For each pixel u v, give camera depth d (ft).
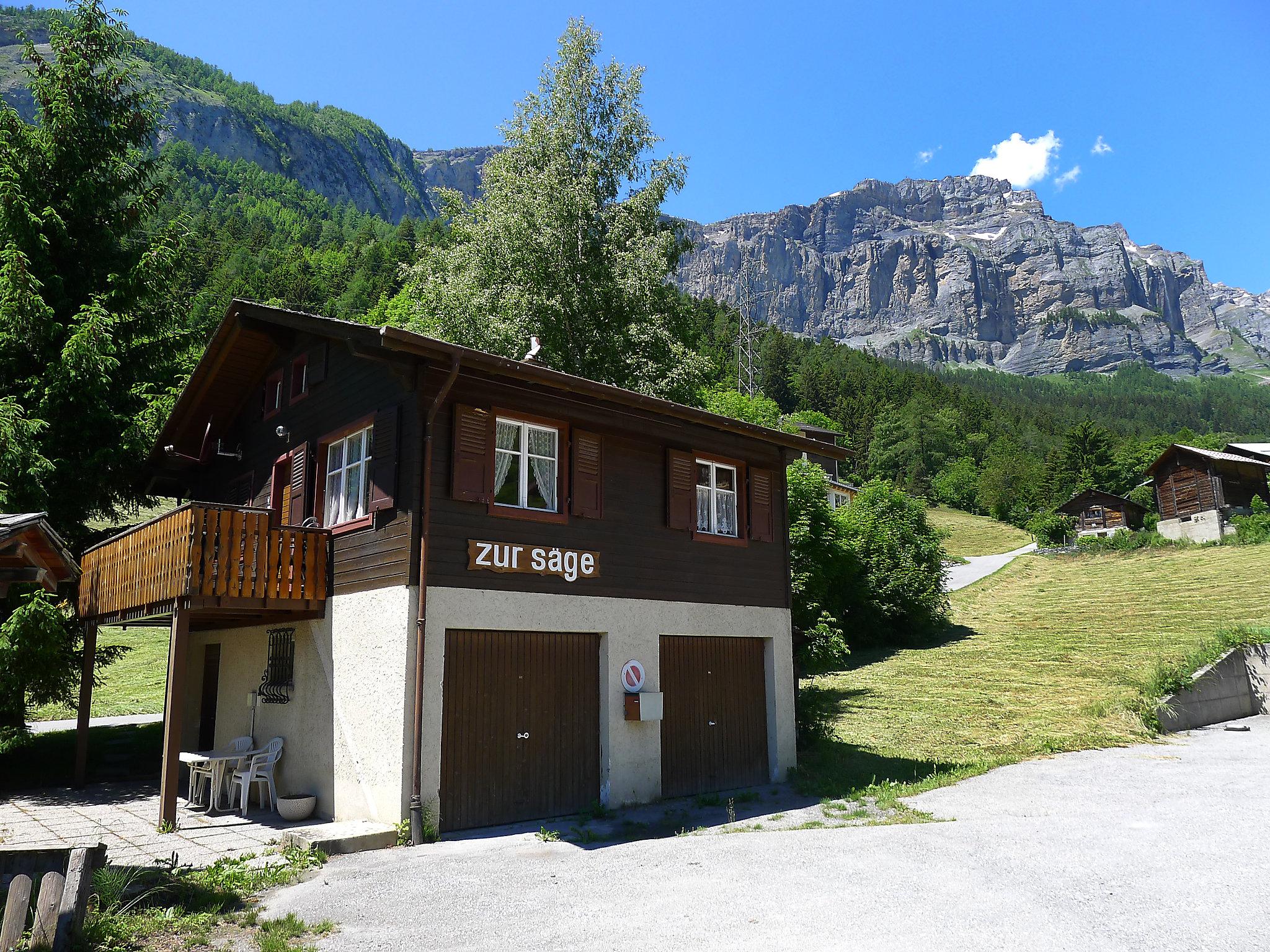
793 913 22.29
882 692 74.79
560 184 86.12
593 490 41.73
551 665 39.32
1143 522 203.82
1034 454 433.48
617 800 40.11
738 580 48.47
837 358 542.57
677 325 91.71
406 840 32.55
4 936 18.03
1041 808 36.76
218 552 36.63
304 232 471.62
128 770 51.88
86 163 59.16
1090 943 19.69
